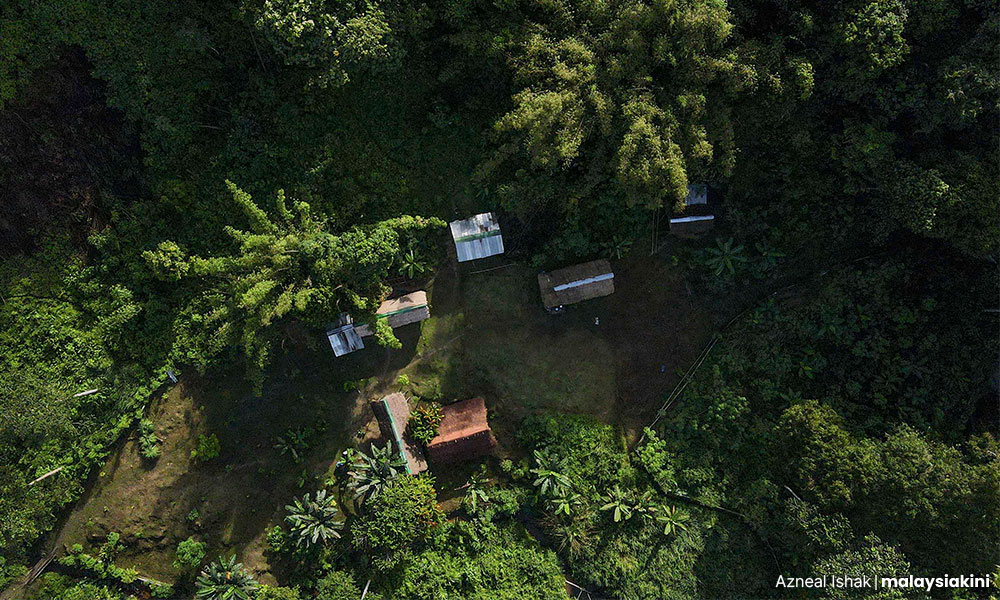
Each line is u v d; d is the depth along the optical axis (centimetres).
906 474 2312
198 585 2580
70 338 2527
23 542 2488
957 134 2425
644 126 2217
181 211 2602
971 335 2641
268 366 2709
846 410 2702
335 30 2216
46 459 2509
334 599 2509
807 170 2623
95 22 2377
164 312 2647
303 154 2617
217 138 2614
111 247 2553
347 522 2664
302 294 2309
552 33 2372
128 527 2617
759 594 2673
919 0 2241
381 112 2683
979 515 2245
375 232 2438
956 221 2366
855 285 2709
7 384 2422
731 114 2497
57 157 2428
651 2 2252
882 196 2517
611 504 2692
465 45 2392
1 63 2295
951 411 2670
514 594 2664
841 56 2347
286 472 2709
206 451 2653
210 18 2442
